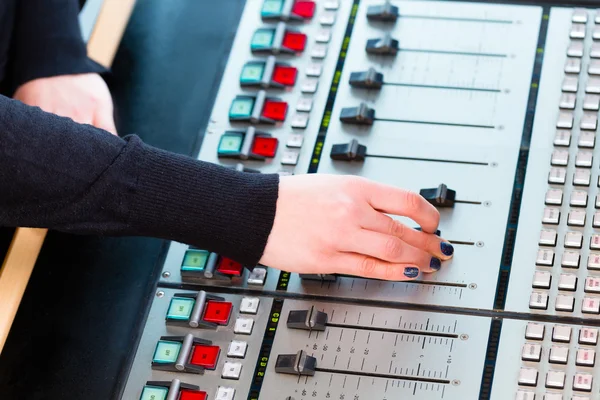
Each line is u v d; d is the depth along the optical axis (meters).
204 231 1.14
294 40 1.49
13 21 1.47
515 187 1.25
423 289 1.17
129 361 1.19
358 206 1.16
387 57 1.44
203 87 1.49
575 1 1.46
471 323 1.13
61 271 1.31
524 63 1.40
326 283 1.20
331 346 1.14
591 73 1.35
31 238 1.28
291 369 1.11
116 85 1.52
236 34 1.55
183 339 1.17
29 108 1.11
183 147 1.41
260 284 1.22
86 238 1.34
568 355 1.07
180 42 1.57
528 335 1.09
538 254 1.17
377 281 1.19
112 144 1.13
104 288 1.28
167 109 1.47
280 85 1.43
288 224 1.15
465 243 1.21
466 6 1.50
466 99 1.37
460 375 1.08
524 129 1.31
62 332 1.24
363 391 1.09
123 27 1.57
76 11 1.49
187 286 1.25
